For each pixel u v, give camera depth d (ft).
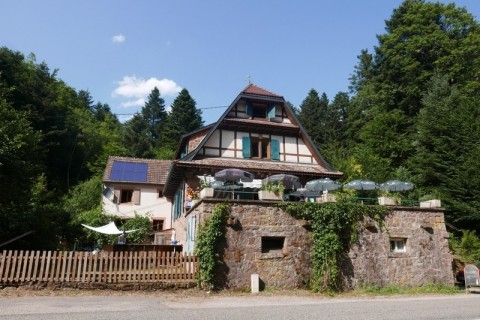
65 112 151.33
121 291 38.81
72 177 151.74
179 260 41.16
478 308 32.12
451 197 77.36
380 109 127.03
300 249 45.11
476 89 108.99
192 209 49.01
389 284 46.85
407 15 126.11
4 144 51.62
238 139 71.97
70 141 146.20
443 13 124.47
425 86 113.91
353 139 144.36
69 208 103.60
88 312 28.19
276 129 74.43
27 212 60.75
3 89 66.49
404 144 103.76
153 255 40.63
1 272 36.86
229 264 42.09
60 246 72.54
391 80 124.47
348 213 47.29
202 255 41.37
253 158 71.97
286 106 76.07
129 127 179.63
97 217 92.53
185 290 40.27
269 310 30.27
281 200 46.39
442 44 116.47
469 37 117.60
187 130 182.09
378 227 48.44
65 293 36.91
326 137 160.45
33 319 25.16
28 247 58.70
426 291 46.65
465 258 65.31
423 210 51.21
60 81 164.14
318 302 36.19
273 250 44.88
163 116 234.99
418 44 116.98
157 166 112.78
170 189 86.89
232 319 25.88
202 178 60.34
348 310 30.55
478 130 80.18
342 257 45.96
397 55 121.19
